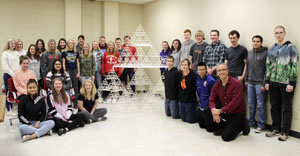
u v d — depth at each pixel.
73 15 7.29
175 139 3.64
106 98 6.70
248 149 3.25
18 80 4.43
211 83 4.16
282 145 3.39
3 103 4.73
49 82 4.80
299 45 3.59
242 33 4.49
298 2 3.57
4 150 3.22
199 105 4.36
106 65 6.21
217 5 5.04
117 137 3.72
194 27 5.77
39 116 3.81
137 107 5.70
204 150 3.22
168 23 6.87
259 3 4.14
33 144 3.43
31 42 7.06
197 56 4.98
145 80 5.69
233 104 3.58
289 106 3.62
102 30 8.01
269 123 4.07
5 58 5.31
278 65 3.65
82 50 6.06
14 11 6.81
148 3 7.98
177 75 4.62
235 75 4.33
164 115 5.07
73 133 3.89
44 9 7.14
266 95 4.05
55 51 5.61
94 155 3.07
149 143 3.48
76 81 5.83
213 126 3.90
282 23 3.80
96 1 7.86
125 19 8.22
